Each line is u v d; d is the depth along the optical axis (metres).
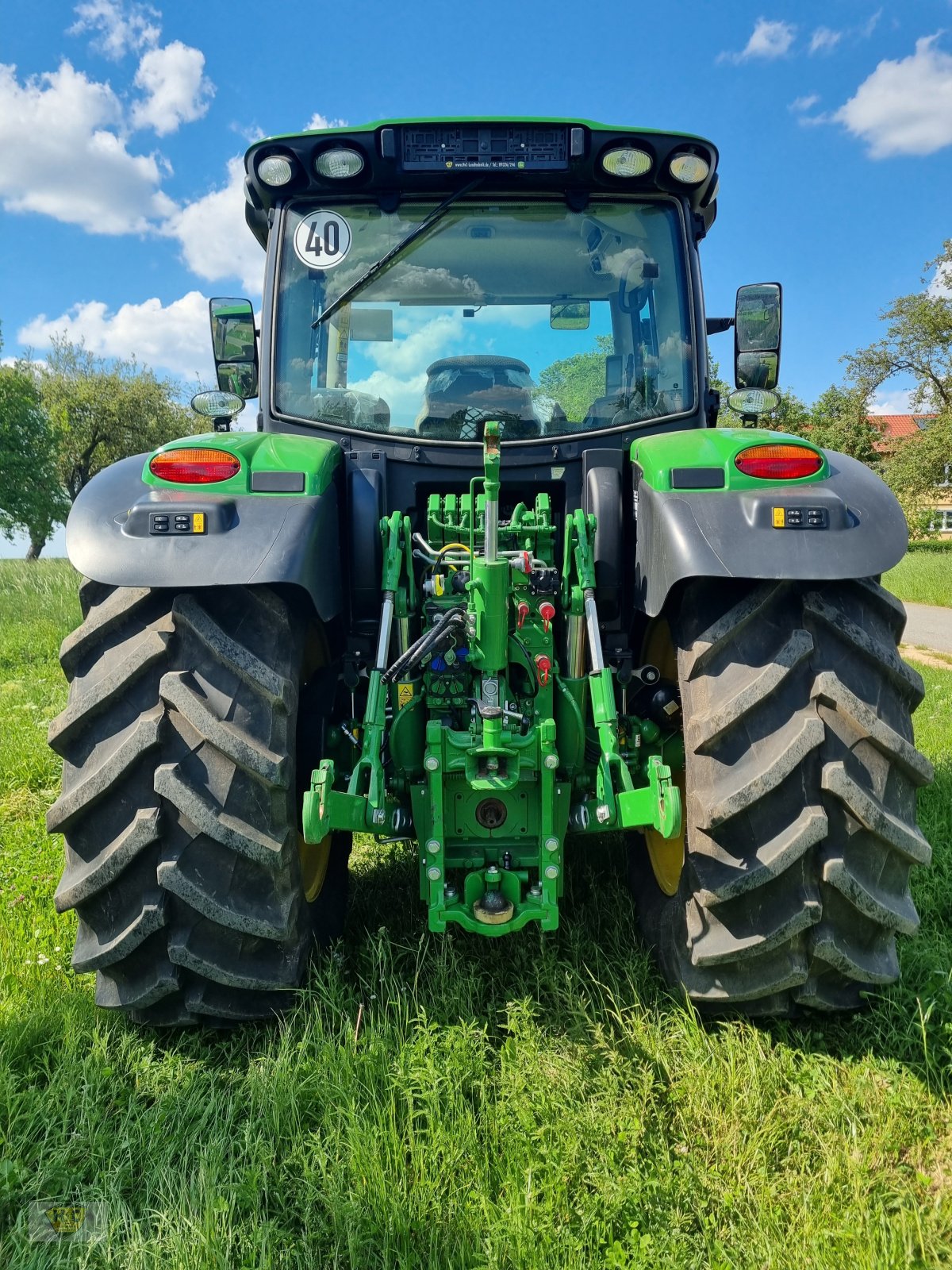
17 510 36.00
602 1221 1.72
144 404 51.91
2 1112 2.04
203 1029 2.39
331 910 2.82
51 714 6.02
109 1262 1.68
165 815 2.11
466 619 2.30
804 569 2.08
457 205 2.90
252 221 3.29
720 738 2.11
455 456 2.84
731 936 2.15
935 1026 2.27
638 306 2.93
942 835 3.57
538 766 2.33
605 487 2.68
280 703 2.15
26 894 3.25
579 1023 2.31
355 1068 2.13
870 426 40.31
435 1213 1.76
